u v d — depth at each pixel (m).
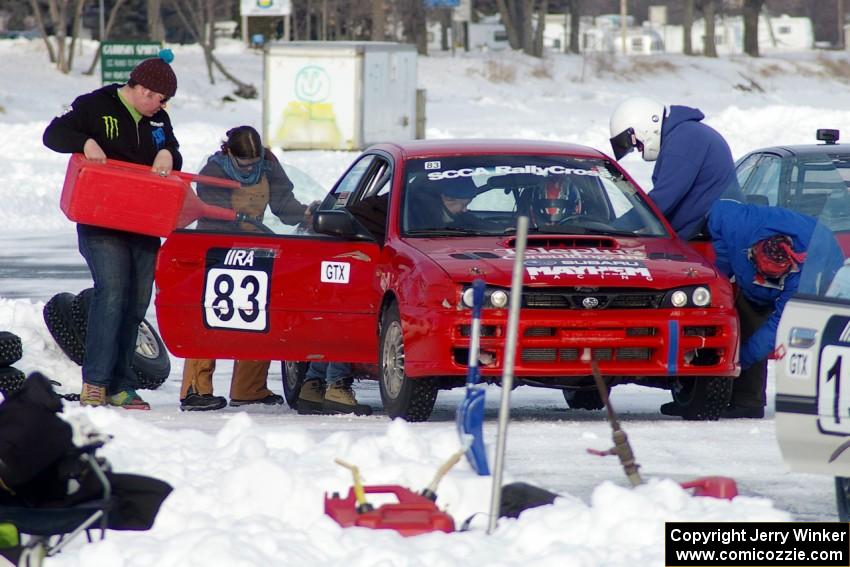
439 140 36.97
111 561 17.05
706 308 30.95
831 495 23.69
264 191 34.75
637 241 33.28
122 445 23.44
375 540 17.70
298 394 36.50
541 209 33.97
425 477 20.48
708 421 32.34
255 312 33.72
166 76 33.09
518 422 32.06
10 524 17.08
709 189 35.03
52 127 32.84
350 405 34.97
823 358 19.30
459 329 29.97
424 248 31.97
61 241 81.69
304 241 33.81
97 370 33.69
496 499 18.64
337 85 127.69
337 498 19.16
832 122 132.38
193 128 135.88
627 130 35.59
